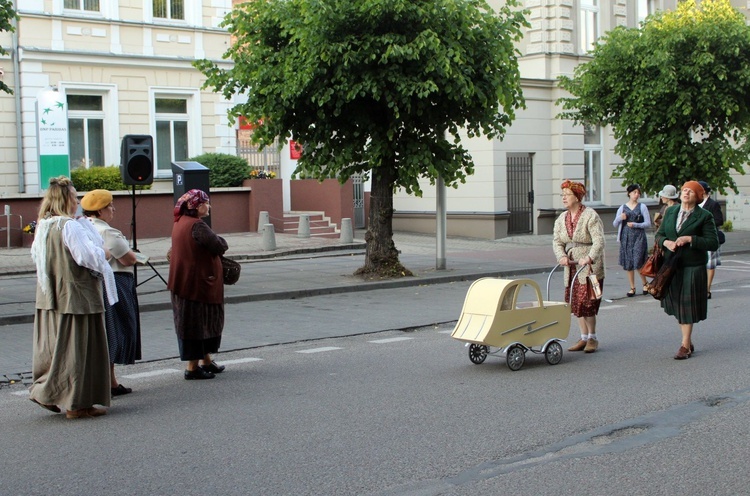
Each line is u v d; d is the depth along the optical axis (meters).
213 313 8.76
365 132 16.23
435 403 7.69
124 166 14.14
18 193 23.05
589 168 29.03
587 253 9.84
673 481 5.61
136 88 24.73
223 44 26.39
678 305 9.52
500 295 8.97
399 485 5.58
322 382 8.64
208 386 8.54
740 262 21.47
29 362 9.84
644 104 21.80
